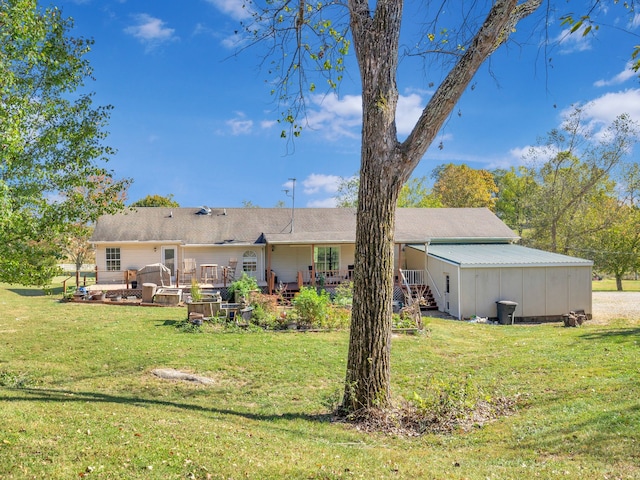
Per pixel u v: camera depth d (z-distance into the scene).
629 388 7.99
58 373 10.55
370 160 7.54
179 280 26.59
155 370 10.71
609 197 40.34
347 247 28.31
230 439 5.82
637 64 4.76
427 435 6.88
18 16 9.34
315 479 4.68
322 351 12.51
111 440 5.41
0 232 9.39
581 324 18.84
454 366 11.13
